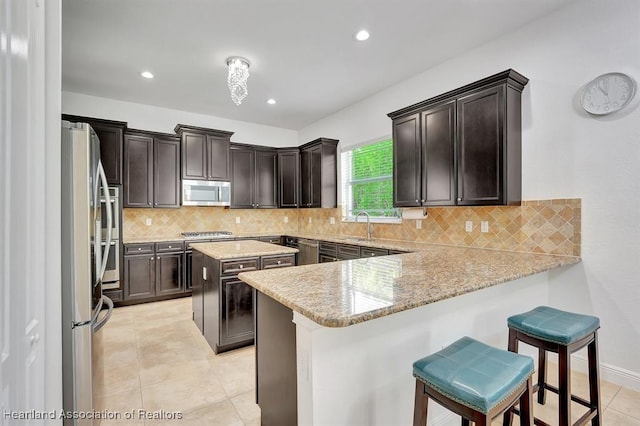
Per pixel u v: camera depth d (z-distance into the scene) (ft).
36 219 3.59
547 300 8.21
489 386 3.38
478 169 8.77
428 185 10.16
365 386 4.48
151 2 7.74
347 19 8.48
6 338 2.69
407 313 4.97
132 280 13.32
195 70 11.42
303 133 19.51
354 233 15.28
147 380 7.43
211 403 6.58
